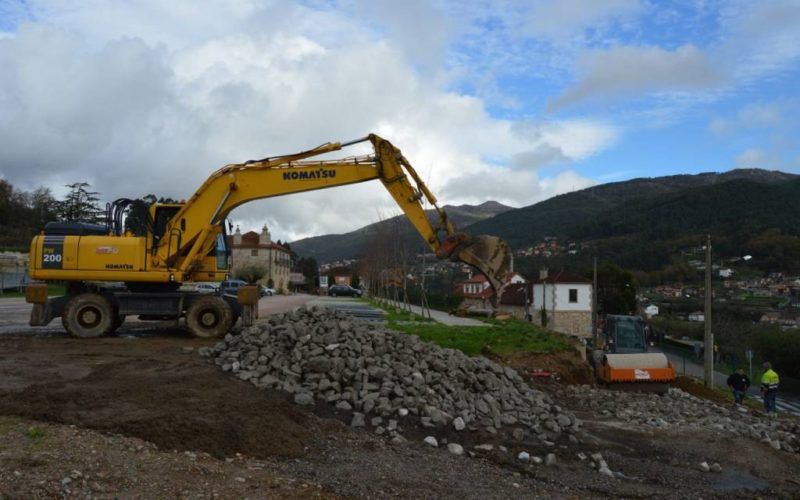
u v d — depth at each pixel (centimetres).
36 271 1762
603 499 855
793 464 1118
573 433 1179
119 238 1791
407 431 1040
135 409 887
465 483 828
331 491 730
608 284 6159
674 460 1087
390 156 1709
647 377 1900
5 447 686
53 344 1627
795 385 3734
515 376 1480
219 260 1881
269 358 1234
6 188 7244
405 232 4159
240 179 1798
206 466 728
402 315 3064
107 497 598
